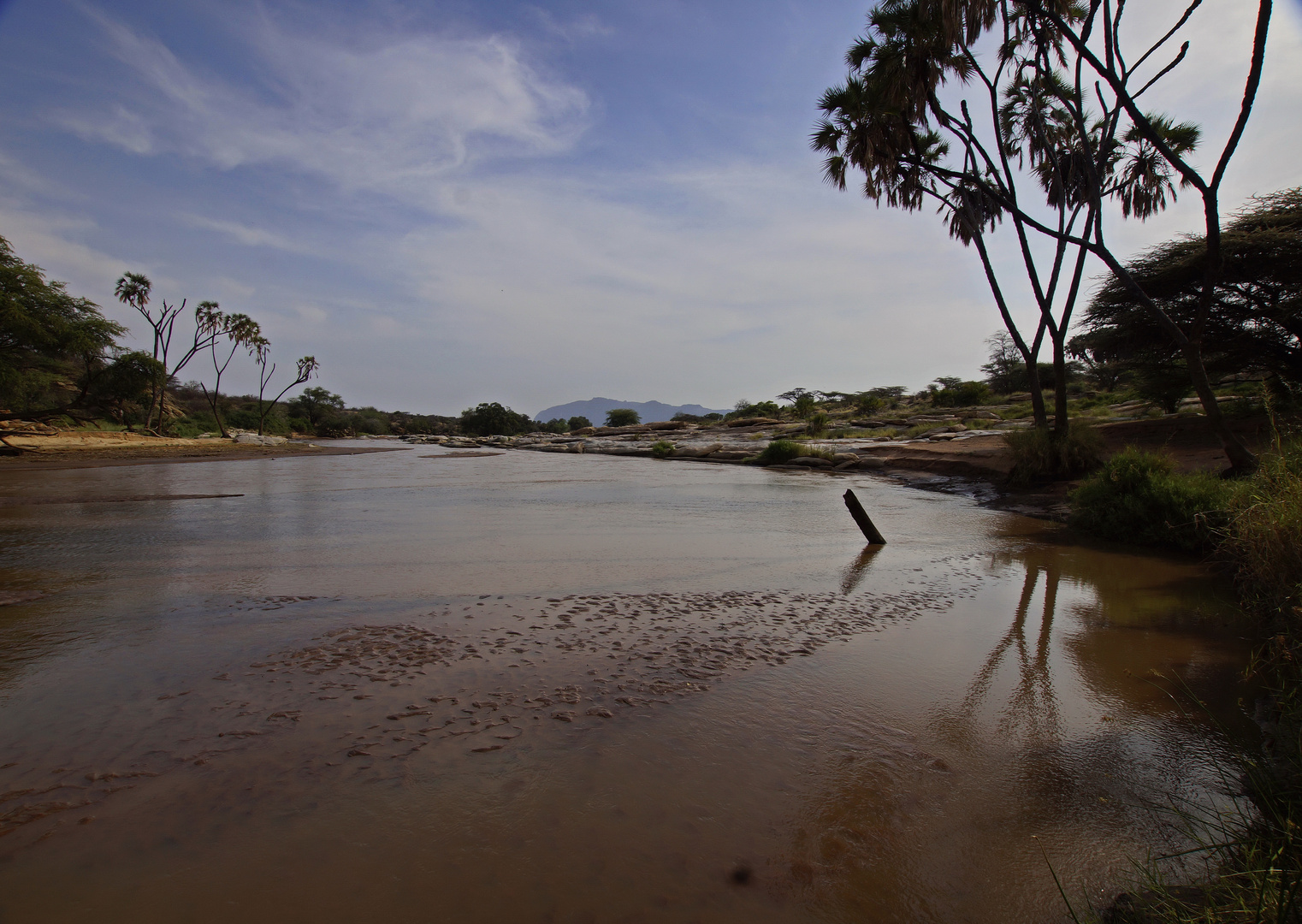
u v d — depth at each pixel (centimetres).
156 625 411
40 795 212
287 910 164
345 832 196
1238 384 1555
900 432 3384
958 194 1414
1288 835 181
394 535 799
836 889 179
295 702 290
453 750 248
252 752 243
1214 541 662
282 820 201
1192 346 855
